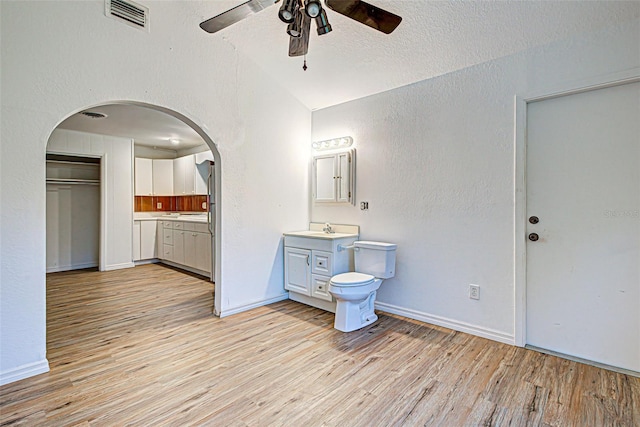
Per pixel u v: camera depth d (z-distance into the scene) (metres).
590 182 2.15
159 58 2.56
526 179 2.38
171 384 1.91
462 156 2.66
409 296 3.02
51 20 2.05
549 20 2.09
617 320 2.08
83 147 4.80
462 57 2.55
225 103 3.01
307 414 1.64
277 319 2.99
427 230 2.88
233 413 1.65
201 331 2.71
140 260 5.68
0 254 1.90
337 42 2.73
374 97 3.26
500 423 1.57
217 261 3.09
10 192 1.93
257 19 2.67
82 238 5.33
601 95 2.10
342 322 2.71
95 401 1.74
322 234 3.41
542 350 2.32
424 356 2.26
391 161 3.12
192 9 2.66
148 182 5.89
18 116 1.94
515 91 2.38
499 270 2.49
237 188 3.14
